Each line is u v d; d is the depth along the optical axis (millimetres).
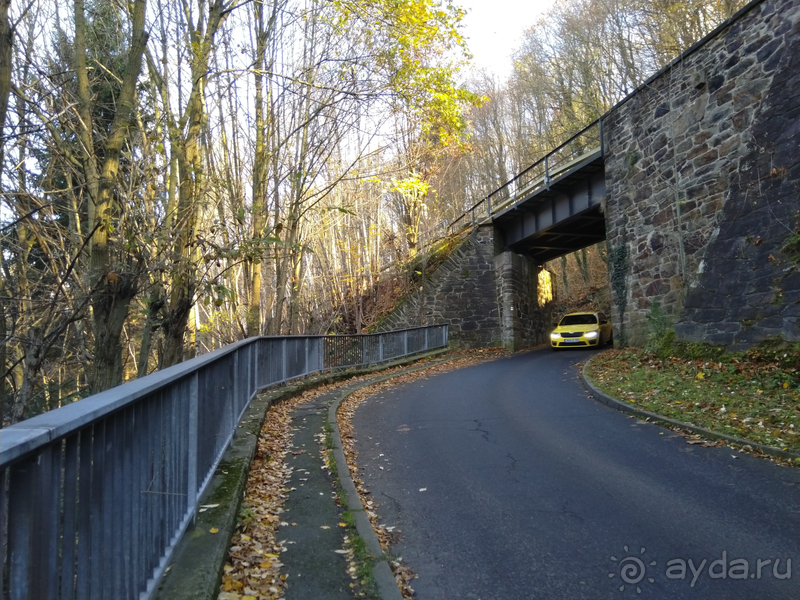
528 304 26109
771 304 9672
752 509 4637
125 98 6391
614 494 5164
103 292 6367
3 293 7727
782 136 10312
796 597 3293
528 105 39750
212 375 4918
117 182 6469
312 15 11508
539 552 4035
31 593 1784
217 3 8250
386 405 10734
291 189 13227
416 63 10969
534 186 22141
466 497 5277
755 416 7305
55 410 2047
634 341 15234
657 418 7902
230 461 5496
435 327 22844
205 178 9445
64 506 2037
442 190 30422
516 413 9164
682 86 13508
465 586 3592
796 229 9602
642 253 15016
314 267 23016
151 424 2986
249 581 3490
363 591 3457
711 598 3322
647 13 26562
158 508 3100
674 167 13750
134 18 6445
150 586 2898
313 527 4508
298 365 12125
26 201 7488
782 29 10719
